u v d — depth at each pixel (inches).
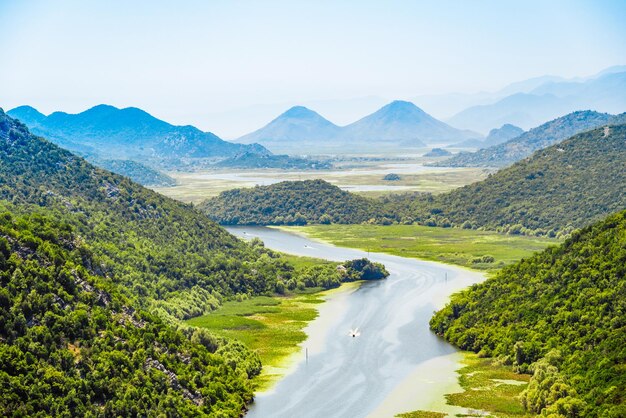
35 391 4805.6
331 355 7534.5
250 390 6402.6
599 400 5280.5
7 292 5344.5
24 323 5226.4
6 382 4756.4
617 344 5974.4
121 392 5196.9
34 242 6082.7
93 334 5580.7
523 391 6053.2
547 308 7357.3
